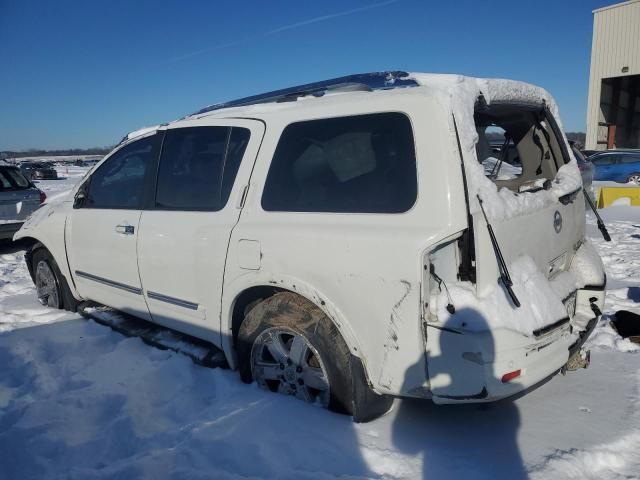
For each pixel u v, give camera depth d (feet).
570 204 10.58
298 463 8.29
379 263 8.18
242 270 9.99
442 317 7.79
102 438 9.31
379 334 8.38
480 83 8.81
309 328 9.36
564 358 8.58
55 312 16.47
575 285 10.43
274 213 9.77
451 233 7.75
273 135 10.23
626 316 14.02
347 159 9.09
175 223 11.41
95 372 11.84
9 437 9.38
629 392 10.43
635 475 8.01
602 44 85.97
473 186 7.81
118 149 13.96
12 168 31.14
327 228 8.87
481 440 8.82
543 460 8.23
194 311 11.28
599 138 91.56
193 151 11.73
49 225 15.65
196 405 10.27
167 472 8.15
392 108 8.64
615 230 32.22
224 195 10.74
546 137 11.06
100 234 13.60
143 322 14.37
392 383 8.37
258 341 10.26
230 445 8.64
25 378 12.05
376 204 8.56
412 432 9.00
